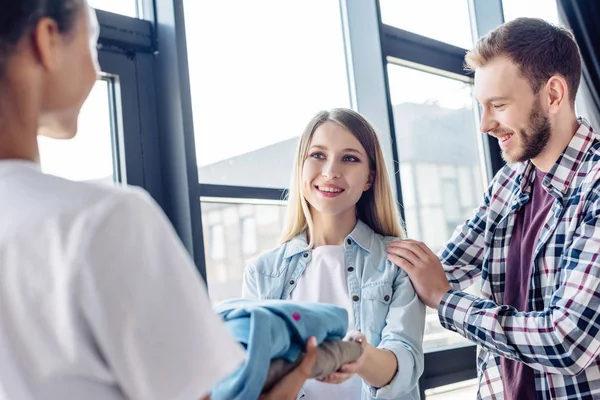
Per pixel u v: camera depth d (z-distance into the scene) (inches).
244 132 81.7
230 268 77.2
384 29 97.3
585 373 58.2
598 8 117.8
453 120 110.0
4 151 24.9
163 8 72.9
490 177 112.2
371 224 67.4
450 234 105.1
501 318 57.9
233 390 32.0
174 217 71.2
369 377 51.1
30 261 22.3
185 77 71.9
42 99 26.0
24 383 22.1
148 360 22.5
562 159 62.2
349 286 62.0
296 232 66.6
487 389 66.6
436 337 97.7
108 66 69.8
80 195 23.3
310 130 65.0
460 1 118.6
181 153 70.7
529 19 65.0
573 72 64.4
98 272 22.0
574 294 55.2
